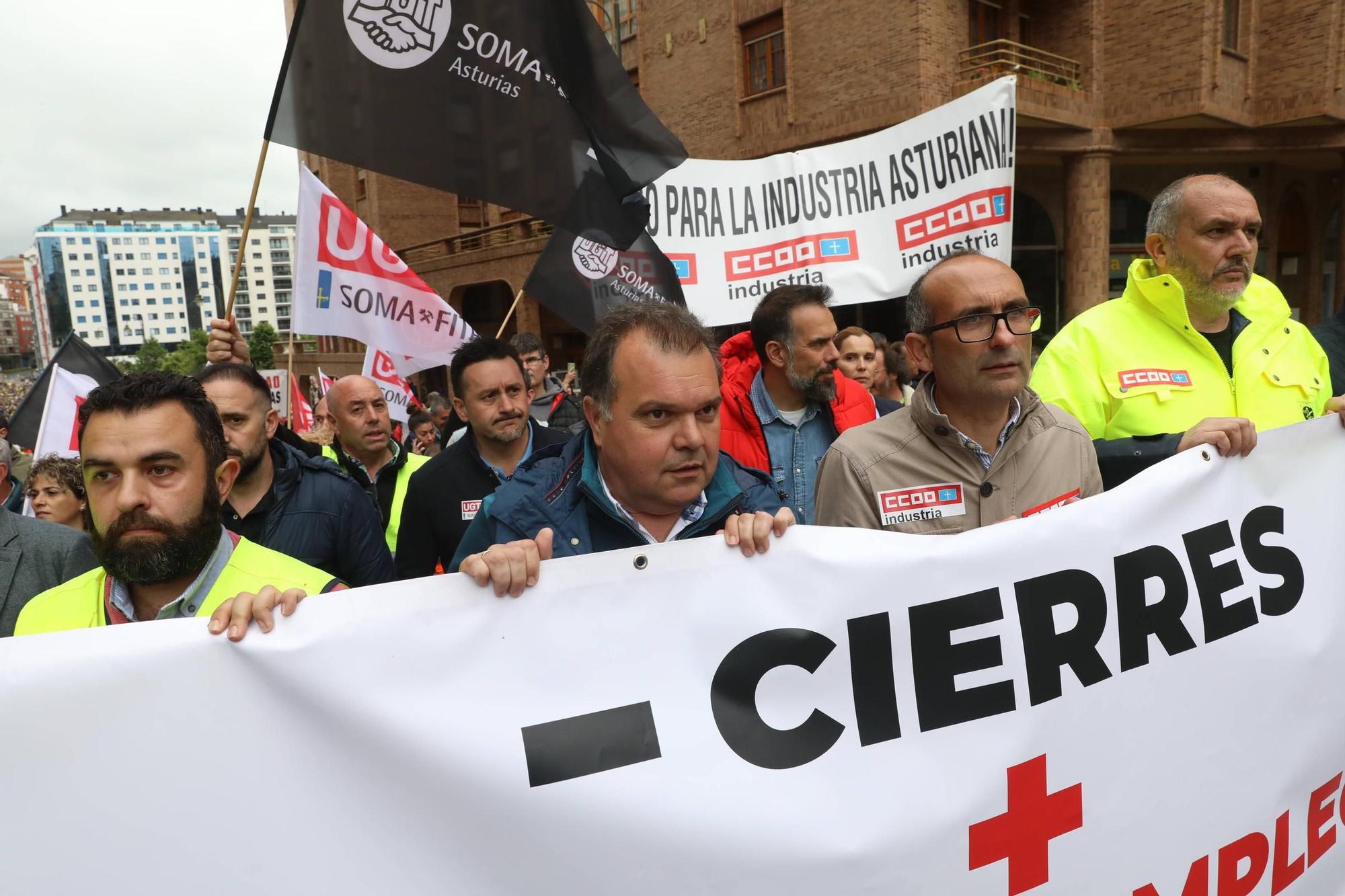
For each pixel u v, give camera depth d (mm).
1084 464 2166
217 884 1279
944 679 1607
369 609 1361
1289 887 1896
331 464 2967
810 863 1470
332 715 1330
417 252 23312
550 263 4266
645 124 3596
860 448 2146
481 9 3348
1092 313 2678
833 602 1568
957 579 1626
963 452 2076
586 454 1899
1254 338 2578
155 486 1555
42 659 1240
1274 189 15523
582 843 1402
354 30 3227
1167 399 2484
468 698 1388
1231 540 1859
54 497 3889
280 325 195750
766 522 1545
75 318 195000
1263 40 12867
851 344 4523
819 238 4617
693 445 1680
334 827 1318
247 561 1735
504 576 1403
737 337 3938
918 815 1537
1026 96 11508
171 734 1273
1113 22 12508
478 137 3408
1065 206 13320
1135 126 12664
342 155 3266
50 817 1230
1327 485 1980
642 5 15477
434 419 9195
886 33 11680
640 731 1452
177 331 197125
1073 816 1661
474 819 1365
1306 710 1901
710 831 1443
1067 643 1685
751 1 13461
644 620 1487
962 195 4352
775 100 13344
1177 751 1759
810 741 1525
